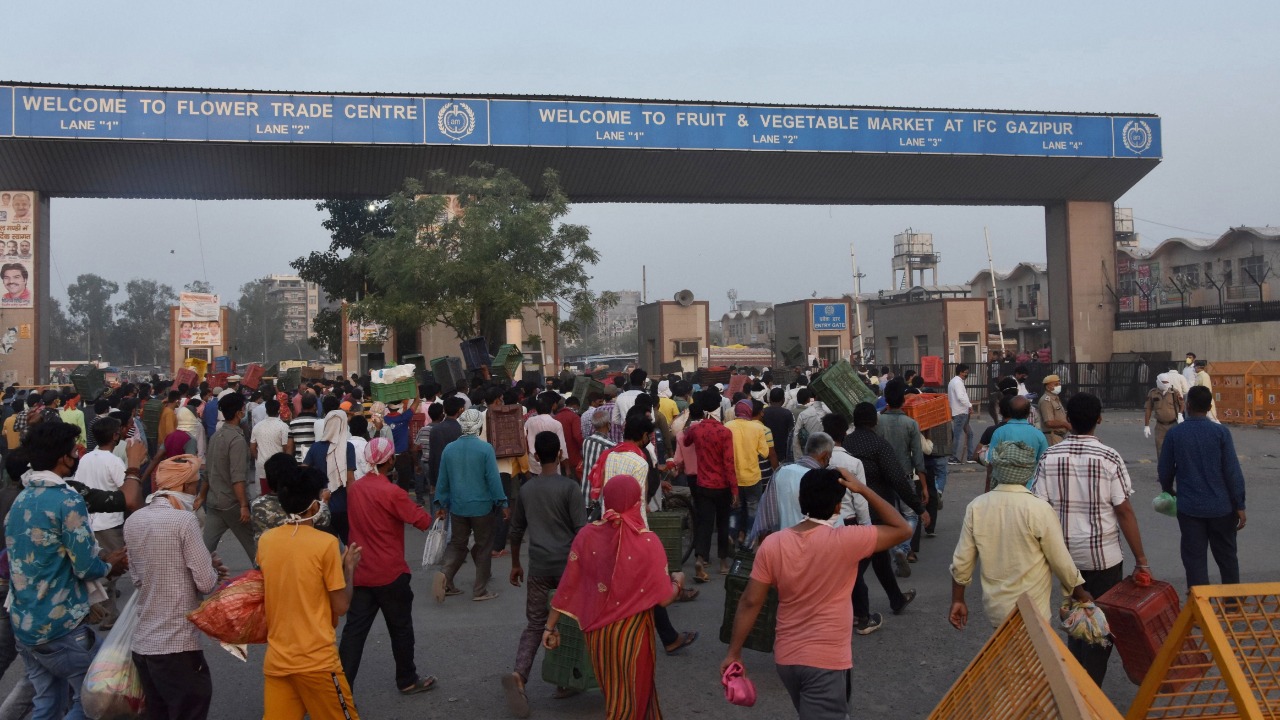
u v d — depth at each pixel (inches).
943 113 1245.1
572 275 937.5
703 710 229.5
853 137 1216.2
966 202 1364.4
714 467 356.2
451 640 294.2
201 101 1026.7
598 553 188.9
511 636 297.6
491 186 938.7
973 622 297.3
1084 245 1386.6
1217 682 167.3
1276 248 1594.5
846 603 164.7
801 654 162.1
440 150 1100.5
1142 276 1952.5
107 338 5054.1
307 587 179.5
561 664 240.8
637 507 190.7
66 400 577.3
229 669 274.5
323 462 343.6
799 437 418.0
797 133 1199.6
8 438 493.0
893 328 1632.6
